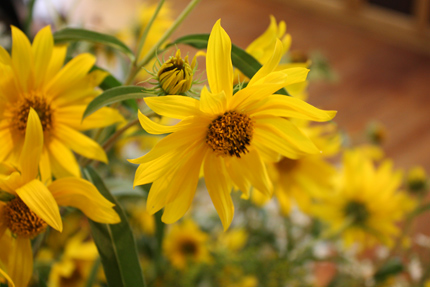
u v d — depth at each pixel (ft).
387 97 4.51
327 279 2.24
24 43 0.93
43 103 0.97
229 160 0.91
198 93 0.89
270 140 0.90
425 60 4.96
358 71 4.82
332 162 3.63
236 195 1.75
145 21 1.68
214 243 1.77
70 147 0.99
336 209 1.71
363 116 4.32
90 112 0.86
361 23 5.34
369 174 1.70
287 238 1.80
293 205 1.82
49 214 0.82
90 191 0.86
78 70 0.99
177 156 0.86
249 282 1.63
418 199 1.99
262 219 1.85
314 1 5.50
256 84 0.80
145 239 1.65
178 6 5.36
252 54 0.97
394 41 5.18
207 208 1.91
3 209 0.91
